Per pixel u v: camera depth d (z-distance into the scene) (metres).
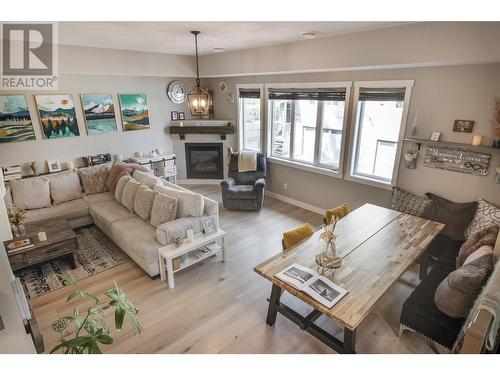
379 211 3.67
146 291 3.35
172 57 5.89
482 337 1.83
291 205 5.86
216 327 2.85
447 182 3.80
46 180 4.67
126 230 3.86
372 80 4.26
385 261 2.62
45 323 2.91
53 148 5.25
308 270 2.49
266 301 3.20
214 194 6.41
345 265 2.56
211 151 6.89
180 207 3.95
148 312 3.04
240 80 6.20
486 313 1.88
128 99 5.99
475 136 3.44
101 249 4.20
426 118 3.83
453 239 3.54
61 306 3.14
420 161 3.99
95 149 5.75
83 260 3.94
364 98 4.41
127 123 6.06
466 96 3.47
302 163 5.57
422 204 3.88
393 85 4.04
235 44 4.73
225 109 6.77
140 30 3.65
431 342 2.61
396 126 4.29
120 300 1.76
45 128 5.09
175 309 3.08
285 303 3.15
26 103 4.84
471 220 3.51
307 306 3.10
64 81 5.16
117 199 4.77
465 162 3.60
